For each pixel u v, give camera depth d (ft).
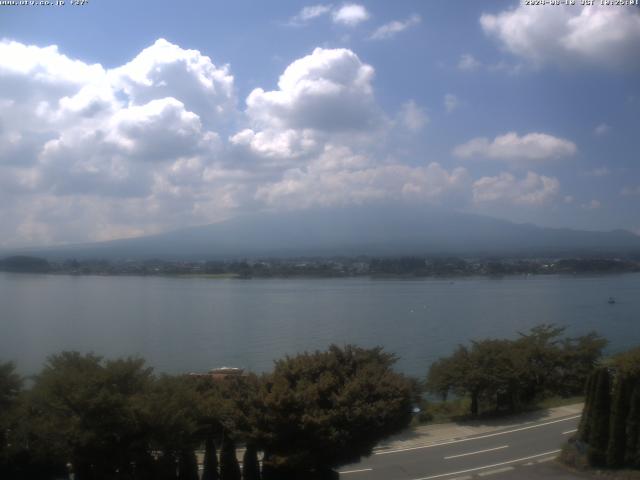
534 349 110.63
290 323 296.10
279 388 57.16
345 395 57.77
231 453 58.13
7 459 52.24
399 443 83.35
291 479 58.34
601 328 259.80
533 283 571.69
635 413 61.05
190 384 61.16
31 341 218.59
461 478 66.49
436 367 107.45
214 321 301.22
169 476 54.65
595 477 61.82
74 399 51.70
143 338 238.07
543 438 83.20
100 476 52.90
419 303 396.78
